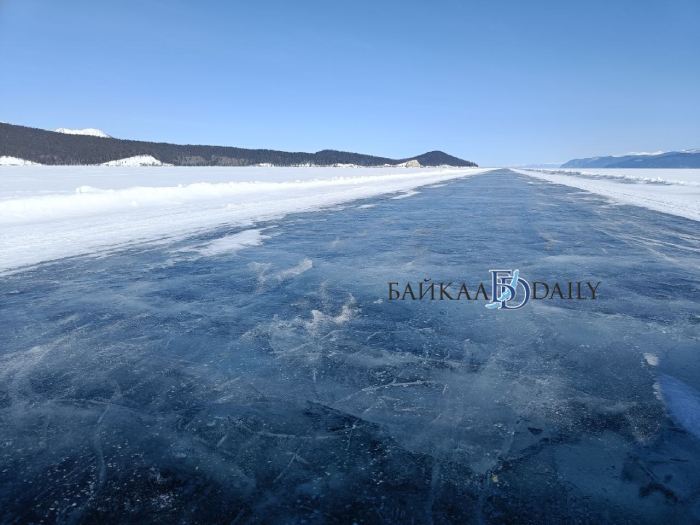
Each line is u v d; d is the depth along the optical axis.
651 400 2.85
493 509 1.92
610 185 29.91
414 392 2.96
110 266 6.58
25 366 3.36
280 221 11.60
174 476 2.15
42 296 5.12
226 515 1.90
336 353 3.58
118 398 2.90
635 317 4.43
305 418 2.66
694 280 5.84
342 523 1.85
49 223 10.55
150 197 16.00
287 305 4.82
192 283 5.69
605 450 2.34
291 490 2.05
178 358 3.50
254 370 3.29
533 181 37.88
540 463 2.23
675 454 2.31
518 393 2.94
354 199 18.83
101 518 1.89
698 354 3.56
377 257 7.29
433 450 2.34
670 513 1.90
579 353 3.59
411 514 1.89
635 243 8.49
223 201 16.84
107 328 4.14
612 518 1.87
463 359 3.47
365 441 2.42
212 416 2.68
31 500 2.00
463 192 23.39
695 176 47.69
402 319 4.38
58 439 2.47
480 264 6.78
